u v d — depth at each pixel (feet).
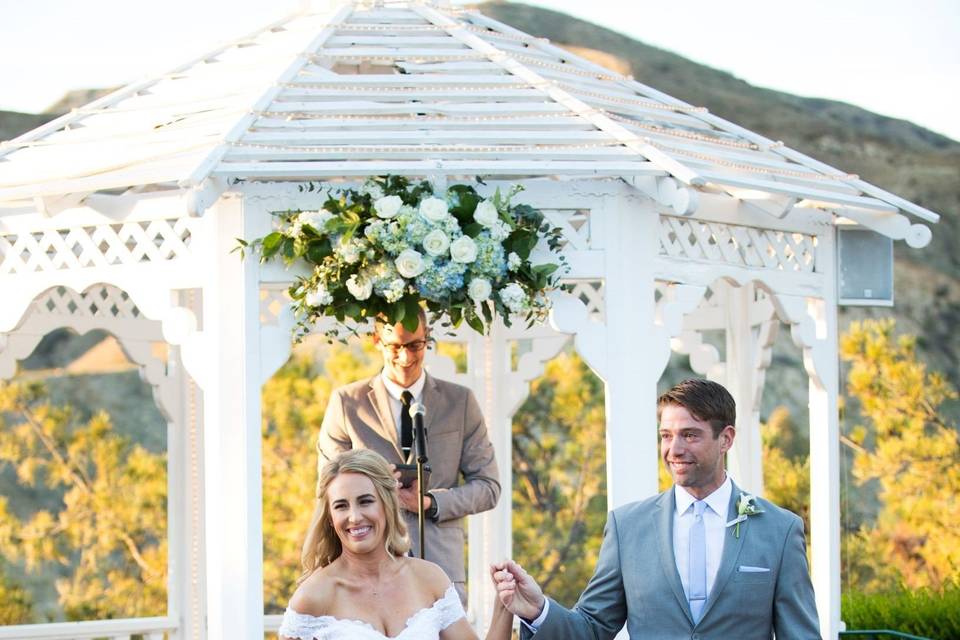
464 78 21.71
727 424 15.06
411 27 23.58
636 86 24.47
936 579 38.04
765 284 22.33
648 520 15.47
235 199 19.33
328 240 18.90
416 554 20.04
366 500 15.01
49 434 39.91
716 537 15.10
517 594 15.47
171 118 21.68
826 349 23.38
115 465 39.83
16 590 39.42
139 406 52.01
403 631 14.90
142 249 20.27
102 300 26.00
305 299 19.01
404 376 20.35
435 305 19.15
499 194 19.22
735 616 14.75
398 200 18.71
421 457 17.40
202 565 26.48
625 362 19.99
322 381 39.29
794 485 38.58
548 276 19.44
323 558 15.29
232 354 19.27
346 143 19.39
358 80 21.39
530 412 42.60
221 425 19.29
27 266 21.67
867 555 39.29
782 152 24.06
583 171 19.11
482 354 28.09
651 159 19.48
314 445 38.93
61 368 54.24
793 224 22.82
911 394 37.96
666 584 15.03
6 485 48.26
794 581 14.87
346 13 24.02
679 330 20.70
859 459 38.52
